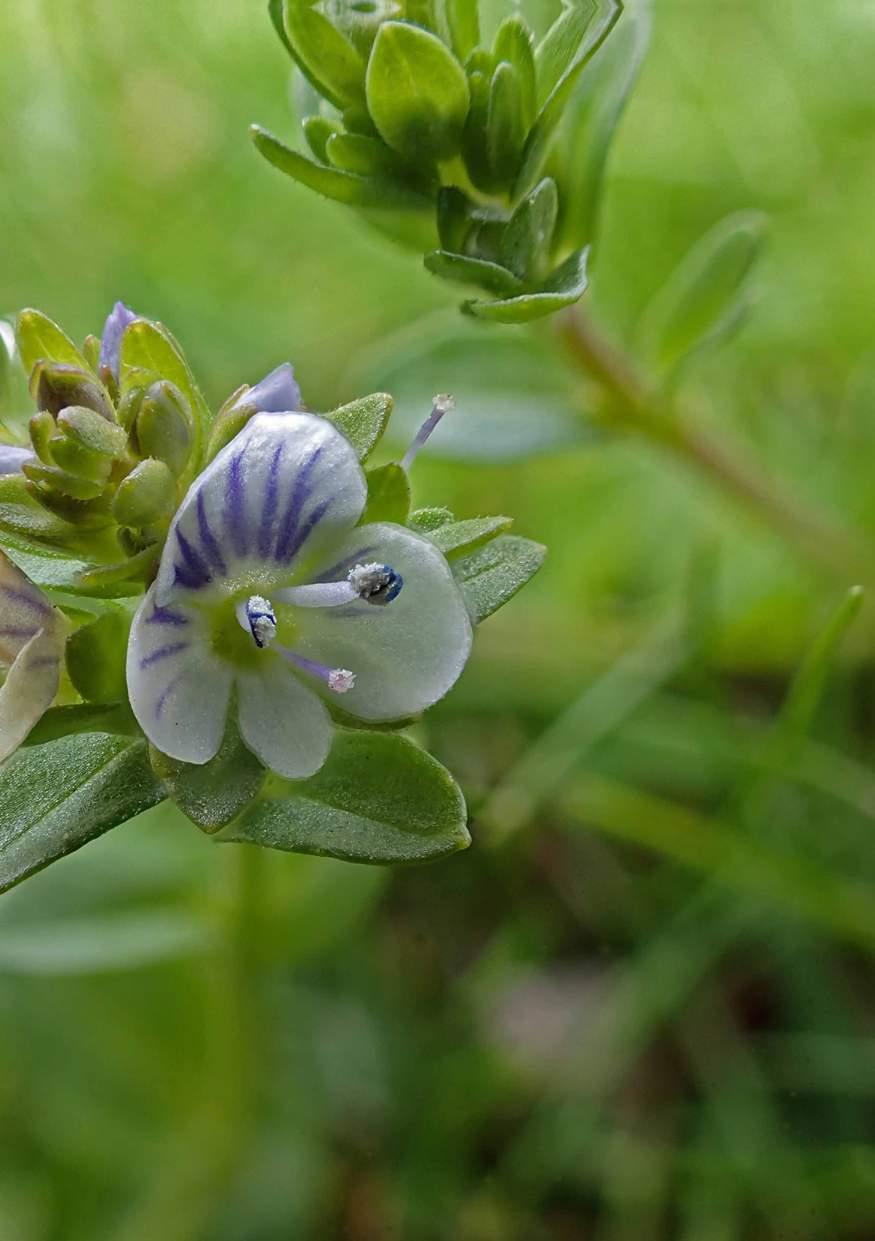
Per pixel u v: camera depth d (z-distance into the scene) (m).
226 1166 0.12
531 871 0.12
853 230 0.14
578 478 0.14
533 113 0.11
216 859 0.12
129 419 0.10
